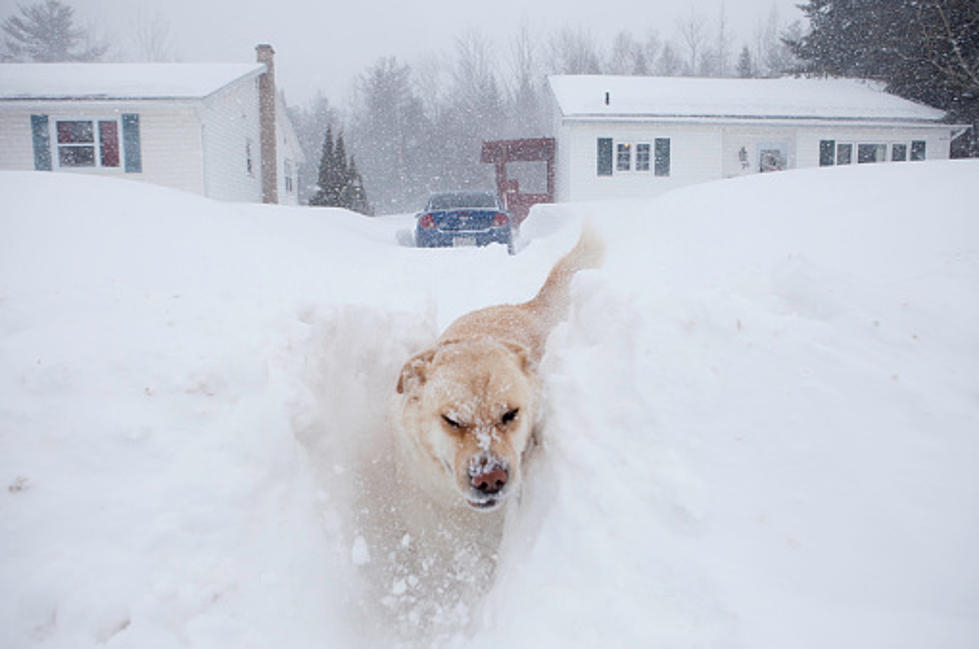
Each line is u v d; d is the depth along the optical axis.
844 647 1.75
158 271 5.60
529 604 2.26
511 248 13.94
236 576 2.39
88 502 2.42
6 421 2.61
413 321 4.67
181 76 22.30
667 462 2.38
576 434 2.71
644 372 2.67
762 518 2.15
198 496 2.53
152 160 20.27
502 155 27.56
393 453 3.93
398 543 3.58
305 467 3.10
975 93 25.39
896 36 28.67
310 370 3.60
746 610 1.91
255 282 5.71
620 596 2.10
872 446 2.20
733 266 4.94
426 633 2.85
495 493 2.73
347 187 30.25
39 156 19.98
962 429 2.16
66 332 3.14
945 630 1.72
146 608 2.16
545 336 4.22
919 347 2.49
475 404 2.89
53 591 2.14
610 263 6.17
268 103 26.64
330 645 2.50
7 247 5.63
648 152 24.66
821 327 2.63
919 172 6.83
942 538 1.92
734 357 2.62
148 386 2.85
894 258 3.96
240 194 24.17
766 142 24.78
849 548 1.99
